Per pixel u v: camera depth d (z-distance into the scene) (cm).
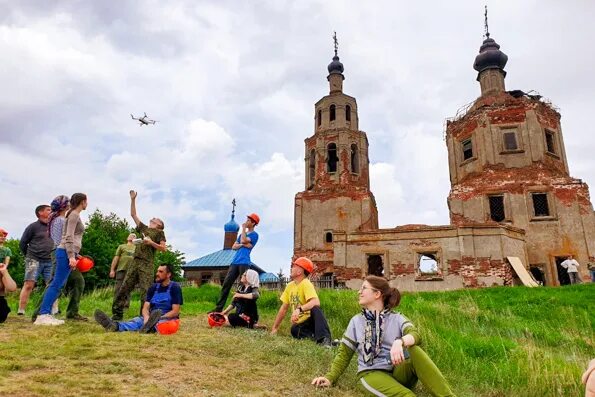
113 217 4406
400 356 416
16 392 370
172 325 744
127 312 1184
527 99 3409
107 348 559
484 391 668
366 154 3953
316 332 754
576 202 3078
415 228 2877
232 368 534
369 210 3550
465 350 902
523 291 2033
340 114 3984
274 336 778
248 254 1007
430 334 852
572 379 680
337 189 3650
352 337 484
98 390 394
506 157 3297
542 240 3045
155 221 968
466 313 1444
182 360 541
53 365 466
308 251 3528
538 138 3297
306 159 4000
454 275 2734
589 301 1728
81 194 763
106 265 3203
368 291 473
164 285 820
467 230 2784
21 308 884
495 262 2709
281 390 464
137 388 410
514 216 3111
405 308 1420
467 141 3522
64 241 750
